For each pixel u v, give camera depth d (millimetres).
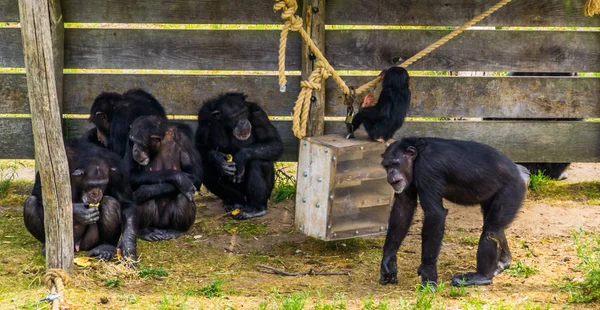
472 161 10445
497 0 14883
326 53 14953
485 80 15164
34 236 11750
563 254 11891
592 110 15375
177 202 12805
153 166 13070
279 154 14203
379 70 15070
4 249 12094
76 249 11750
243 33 14992
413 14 14891
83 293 10062
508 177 10531
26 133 15164
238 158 13773
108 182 11703
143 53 15023
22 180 15656
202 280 10922
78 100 15109
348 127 12297
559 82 15234
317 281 10938
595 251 11477
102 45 14969
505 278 10867
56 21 14516
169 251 12258
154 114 13859
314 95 14445
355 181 12258
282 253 12297
